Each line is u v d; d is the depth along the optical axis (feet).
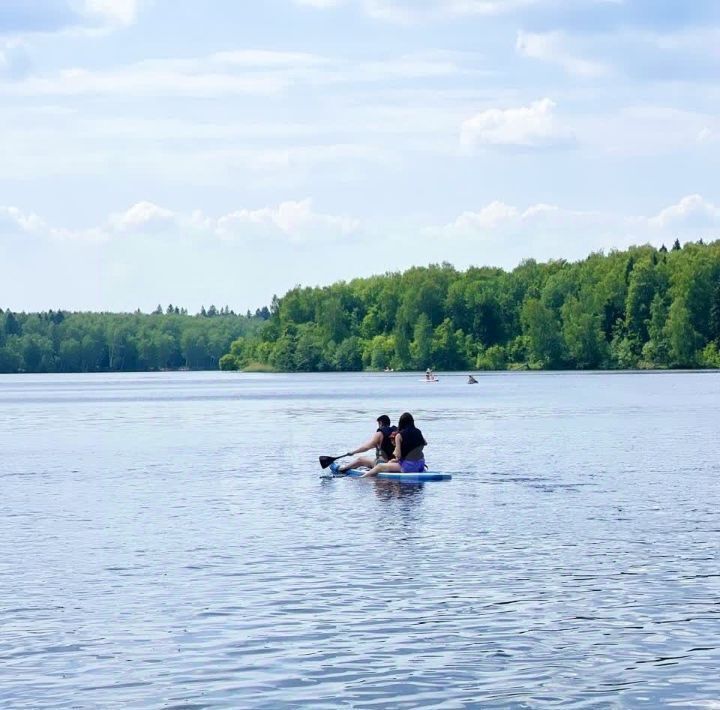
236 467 126.00
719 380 473.26
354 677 44.55
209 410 281.33
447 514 85.10
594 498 92.84
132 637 50.26
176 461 134.82
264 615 53.78
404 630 50.98
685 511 84.64
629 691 42.60
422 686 43.45
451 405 283.59
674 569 62.85
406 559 66.69
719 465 119.75
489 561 65.77
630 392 354.74
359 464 114.83
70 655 47.62
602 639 49.26
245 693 42.86
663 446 146.10
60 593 58.65
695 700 41.57
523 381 507.30
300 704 41.65
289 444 160.56
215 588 59.52
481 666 45.73
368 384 514.68
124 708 41.29
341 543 72.64
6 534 77.61
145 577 62.49
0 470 125.18
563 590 58.13
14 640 49.85
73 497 98.73
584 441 156.56
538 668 45.39
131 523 82.43
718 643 48.44
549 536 74.13
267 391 438.40
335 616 53.47
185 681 44.21
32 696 42.60
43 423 230.07
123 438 179.32
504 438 164.14
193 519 84.33
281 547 71.41
